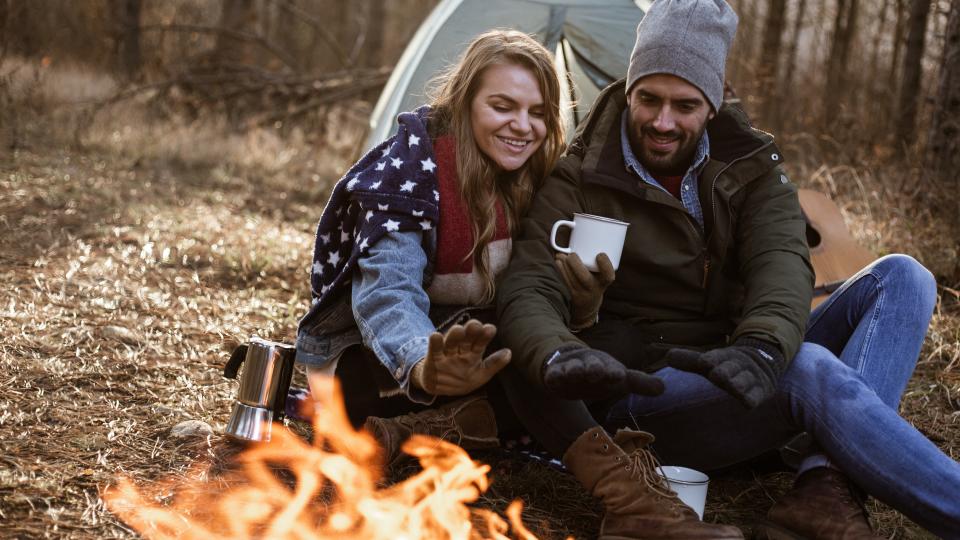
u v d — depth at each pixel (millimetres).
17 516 2027
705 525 2076
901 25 10344
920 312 2375
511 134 2418
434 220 2367
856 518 2127
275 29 16875
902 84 7543
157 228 5090
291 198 6883
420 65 5285
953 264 4758
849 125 7465
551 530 2305
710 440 2387
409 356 2094
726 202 2480
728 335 2574
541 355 2100
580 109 4742
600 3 5395
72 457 2350
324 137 9039
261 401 2543
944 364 3723
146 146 7727
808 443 2455
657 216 2514
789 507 2199
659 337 2520
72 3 12062
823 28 12016
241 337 3551
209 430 2605
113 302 3676
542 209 2488
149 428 2598
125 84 8977
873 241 5062
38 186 5832
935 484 2045
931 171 5527
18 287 3773
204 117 9070
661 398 2373
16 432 2455
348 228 2441
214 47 10617
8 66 9617
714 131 2537
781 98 9039
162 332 3486
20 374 2854
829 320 2521
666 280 2529
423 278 2426
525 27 5293
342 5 19469
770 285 2328
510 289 2316
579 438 2170
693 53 2408
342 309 2457
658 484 2139
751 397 2047
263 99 9422
